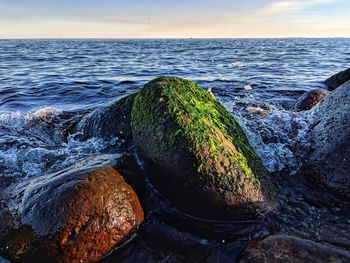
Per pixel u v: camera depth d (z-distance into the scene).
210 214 1.38
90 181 1.30
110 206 1.27
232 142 1.48
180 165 1.36
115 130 1.96
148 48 20.22
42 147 2.04
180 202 1.42
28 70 6.28
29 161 1.83
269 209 1.41
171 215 1.42
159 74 5.68
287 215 1.41
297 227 1.34
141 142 1.52
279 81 4.57
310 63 7.34
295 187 1.59
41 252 1.20
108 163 1.44
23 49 17.61
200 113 1.50
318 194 1.54
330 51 13.11
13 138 2.19
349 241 1.24
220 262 1.19
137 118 1.57
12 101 3.48
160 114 1.46
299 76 5.13
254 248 1.20
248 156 1.50
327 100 1.85
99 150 1.90
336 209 1.44
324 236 1.27
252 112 2.39
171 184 1.41
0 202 1.39
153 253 1.24
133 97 2.01
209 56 11.02
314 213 1.42
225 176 1.35
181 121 1.41
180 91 1.57
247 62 8.01
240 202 1.35
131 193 1.37
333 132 1.62
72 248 1.19
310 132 1.78
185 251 1.25
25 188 1.40
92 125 2.10
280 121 2.00
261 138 1.88
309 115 1.95
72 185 1.27
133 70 6.36
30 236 1.22
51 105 3.29
